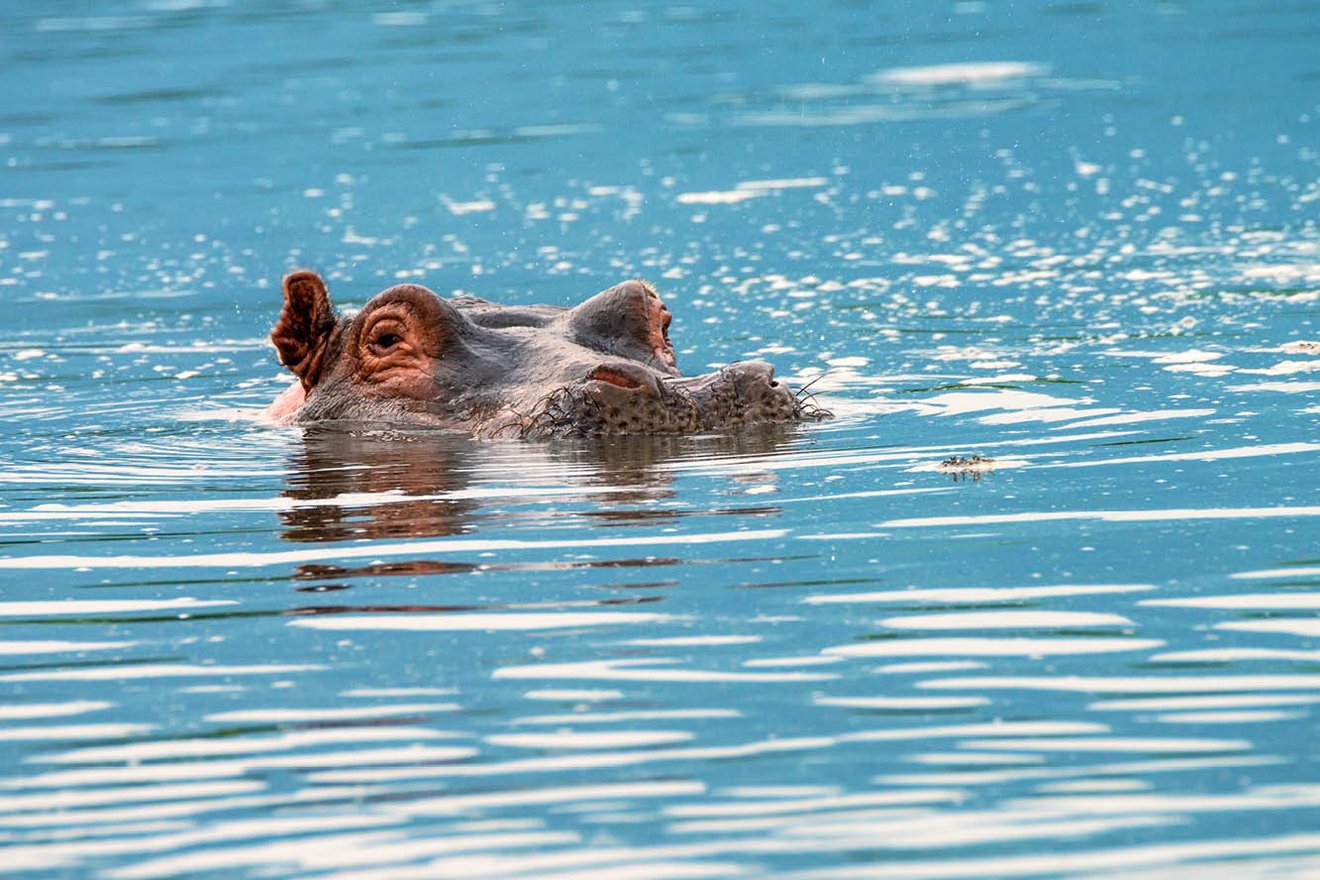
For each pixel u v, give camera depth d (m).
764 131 73.56
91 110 83.25
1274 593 20.30
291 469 29.91
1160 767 15.81
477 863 14.46
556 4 115.62
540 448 30.20
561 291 48.84
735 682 18.20
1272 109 74.44
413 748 16.83
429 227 58.50
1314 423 29.67
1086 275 48.38
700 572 22.06
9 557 24.47
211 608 21.64
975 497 25.45
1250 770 15.67
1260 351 37.50
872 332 42.72
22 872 14.66
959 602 20.47
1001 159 66.75
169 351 44.50
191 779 16.38
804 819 15.05
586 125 75.88
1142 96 78.94
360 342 34.81
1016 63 89.25
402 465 29.56
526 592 21.53
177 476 29.73
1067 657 18.55
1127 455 27.95
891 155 68.06
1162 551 22.17
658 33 102.00
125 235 59.22
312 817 15.45
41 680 19.25
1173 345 38.88
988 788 15.52
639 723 17.22
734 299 47.53
